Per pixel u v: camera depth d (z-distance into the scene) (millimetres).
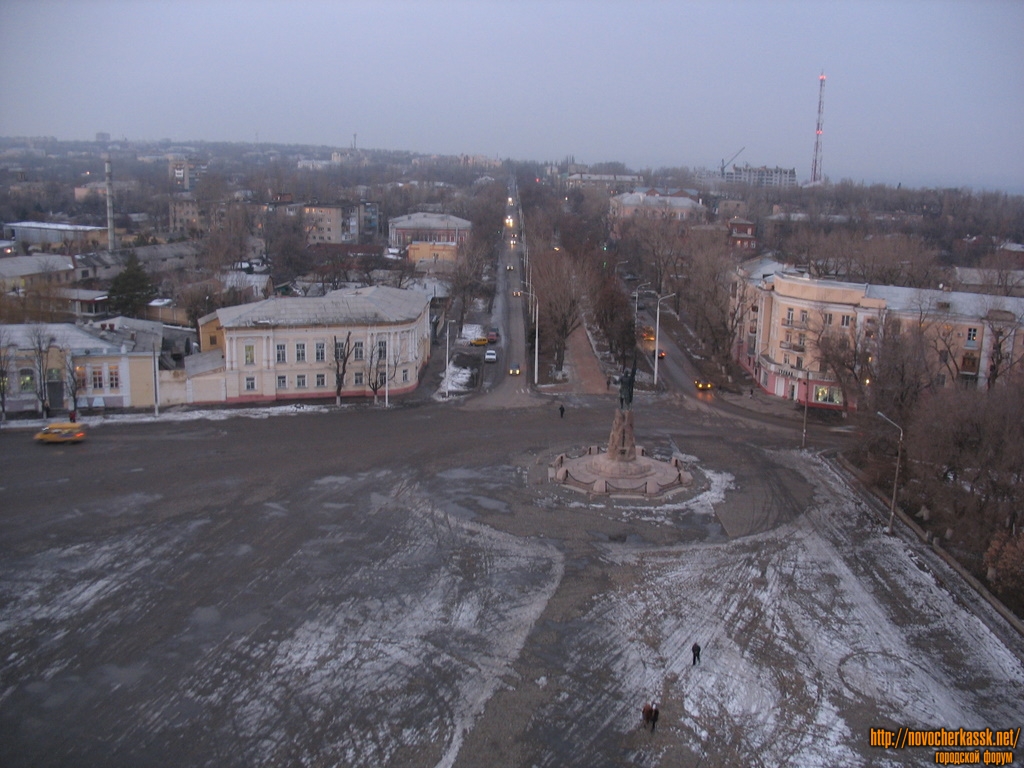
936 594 55531
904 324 95562
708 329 135125
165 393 95625
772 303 111000
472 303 164250
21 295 129875
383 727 40656
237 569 56031
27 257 162875
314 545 59969
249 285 151750
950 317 94500
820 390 102875
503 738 40062
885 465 75750
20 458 76438
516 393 106062
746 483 75375
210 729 40094
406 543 60812
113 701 41906
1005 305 96000
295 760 38188
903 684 45500
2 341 90000
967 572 58125
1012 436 60406
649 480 73500
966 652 48781
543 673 45406
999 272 127500
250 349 97188
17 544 58875
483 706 42438
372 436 86000
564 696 43500
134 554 57812
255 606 51375
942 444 64938
